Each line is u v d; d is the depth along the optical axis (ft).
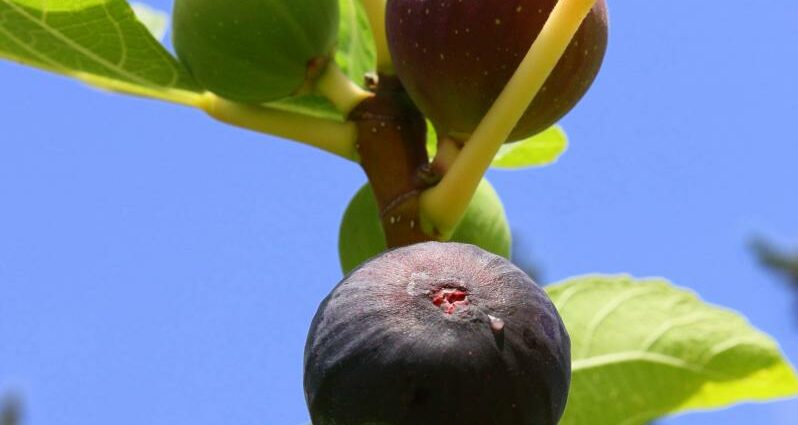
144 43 1.60
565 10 1.45
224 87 1.58
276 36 1.56
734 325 1.75
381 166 1.54
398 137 1.54
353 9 1.77
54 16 1.59
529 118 1.52
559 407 1.39
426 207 1.50
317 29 1.56
